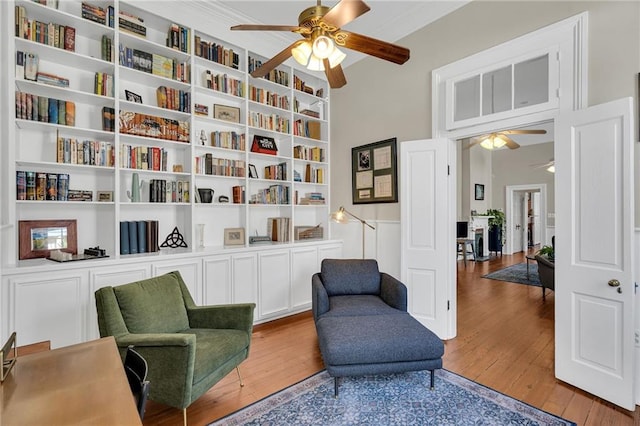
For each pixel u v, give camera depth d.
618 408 2.03
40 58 2.61
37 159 2.60
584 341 2.23
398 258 3.78
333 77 2.48
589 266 2.20
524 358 2.74
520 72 2.75
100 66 2.78
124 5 2.85
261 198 3.92
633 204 1.99
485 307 4.20
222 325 2.35
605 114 2.10
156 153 3.07
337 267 3.32
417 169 3.31
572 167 2.29
